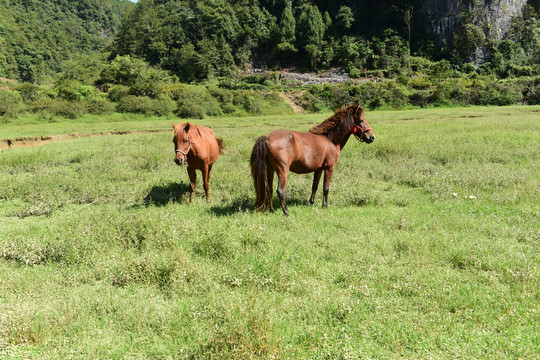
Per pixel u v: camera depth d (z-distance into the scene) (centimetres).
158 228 519
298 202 746
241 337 273
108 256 464
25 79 14050
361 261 445
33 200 783
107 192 838
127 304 352
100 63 12619
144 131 2730
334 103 6369
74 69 9725
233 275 406
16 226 632
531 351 274
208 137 781
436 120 2700
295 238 523
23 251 477
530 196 688
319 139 681
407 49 9956
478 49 10031
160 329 314
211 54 10631
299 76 9675
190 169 755
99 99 4947
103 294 373
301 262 441
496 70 9031
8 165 1216
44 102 4484
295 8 13200
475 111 3656
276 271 409
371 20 12088
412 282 385
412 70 9244
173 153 1347
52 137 2347
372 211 662
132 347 293
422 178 884
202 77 10481
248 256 452
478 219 592
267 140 612
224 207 702
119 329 318
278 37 11350
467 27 10125
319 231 559
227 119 4066
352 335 302
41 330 305
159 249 478
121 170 1073
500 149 1177
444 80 6806
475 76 7988
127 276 404
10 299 368
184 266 411
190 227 543
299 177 956
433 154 1170
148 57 12338
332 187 830
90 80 8425
